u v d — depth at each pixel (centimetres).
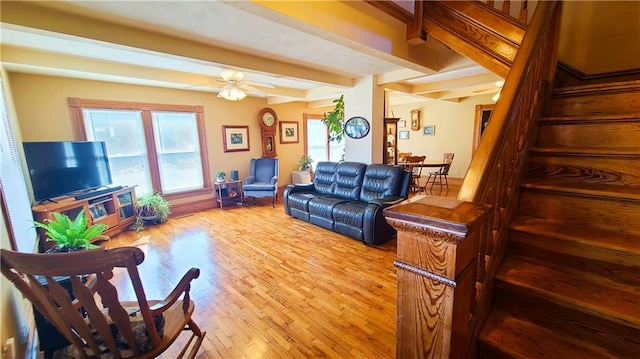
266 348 176
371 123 441
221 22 222
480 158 106
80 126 386
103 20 214
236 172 564
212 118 542
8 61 267
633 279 117
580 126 171
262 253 325
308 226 428
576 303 110
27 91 344
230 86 334
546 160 169
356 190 418
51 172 316
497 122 119
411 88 512
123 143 438
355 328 193
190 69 377
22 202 242
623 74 225
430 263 84
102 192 363
